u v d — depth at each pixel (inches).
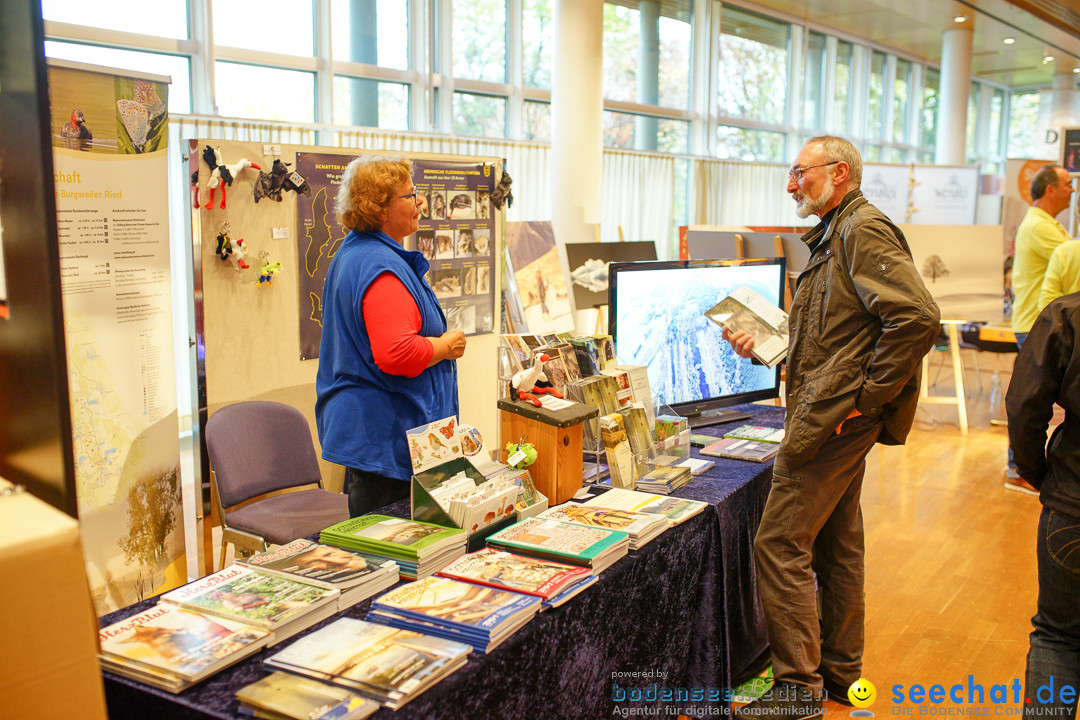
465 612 54.4
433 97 243.6
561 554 64.6
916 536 148.7
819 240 85.0
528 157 261.3
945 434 225.5
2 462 46.5
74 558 37.9
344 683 46.8
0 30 40.0
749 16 357.4
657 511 76.2
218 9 196.9
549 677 57.7
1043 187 174.7
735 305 102.1
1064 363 76.9
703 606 81.1
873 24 388.8
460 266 143.6
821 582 93.9
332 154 121.5
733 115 359.6
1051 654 78.8
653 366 105.7
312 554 64.6
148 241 97.2
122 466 96.5
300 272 120.3
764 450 99.6
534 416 79.9
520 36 265.6
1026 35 415.2
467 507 68.5
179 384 189.5
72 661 38.3
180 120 184.2
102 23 176.6
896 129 473.7
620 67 308.7
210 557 112.7
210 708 46.2
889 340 73.8
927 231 248.8
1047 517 79.7
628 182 300.7
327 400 84.7
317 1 213.6
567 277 194.5
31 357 41.3
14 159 40.3
